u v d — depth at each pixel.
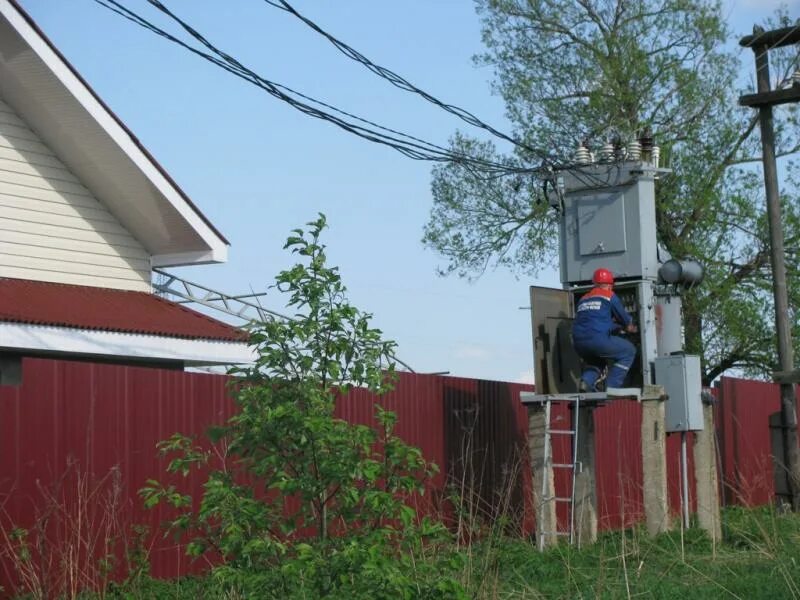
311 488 7.05
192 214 16.36
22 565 8.88
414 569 7.26
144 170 15.68
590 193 14.58
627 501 16.16
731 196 27.92
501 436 15.37
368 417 13.05
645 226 14.29
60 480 9.17
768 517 13.71
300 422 6.90
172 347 15.01
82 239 16.23
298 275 7.04
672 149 28.31
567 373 14.44
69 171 16.14
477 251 29.81
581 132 28.89
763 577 10.45
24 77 14.87
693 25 28.23
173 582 10.02
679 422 13.74
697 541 12.95
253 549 6.87
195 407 10.97
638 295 14.29
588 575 10.88
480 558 10.75
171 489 7.42
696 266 14.49
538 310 14.11
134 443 10.35
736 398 19.70
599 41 28.84
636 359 14.47
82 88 14.92
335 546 7.13
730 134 28.14
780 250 17.06
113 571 9.76
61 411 9.77
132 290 16.81
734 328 27.25
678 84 28.33
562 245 14.78
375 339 7.21
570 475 15.92
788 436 16.62
